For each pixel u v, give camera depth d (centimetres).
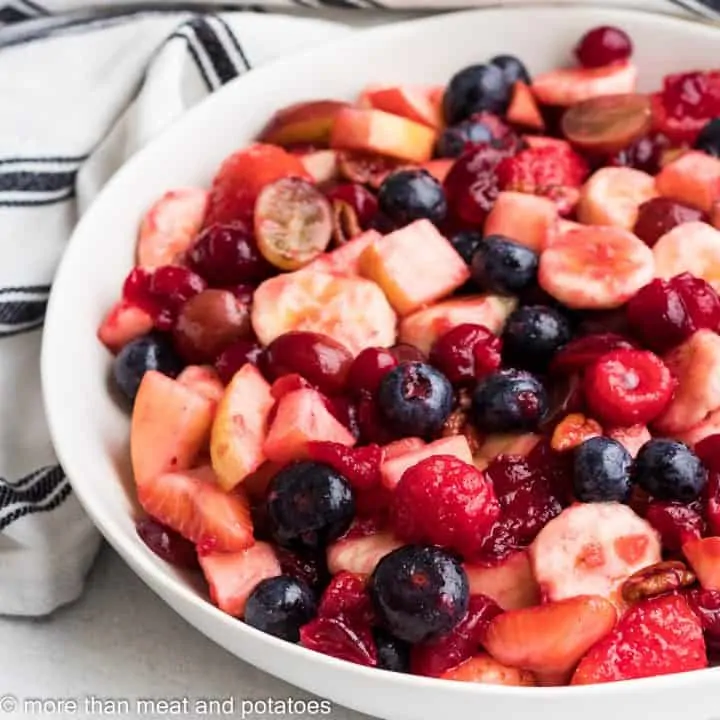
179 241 61
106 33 64
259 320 58
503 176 61
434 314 58
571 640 51
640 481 54
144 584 57
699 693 50
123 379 58
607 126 63
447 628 52
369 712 52
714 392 55
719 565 52
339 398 56
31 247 61
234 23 64
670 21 64
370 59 65
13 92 63
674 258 59
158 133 62
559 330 57
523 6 65
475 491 53
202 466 56
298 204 60
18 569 56
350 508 54
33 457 58
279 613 53
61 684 55
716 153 62
